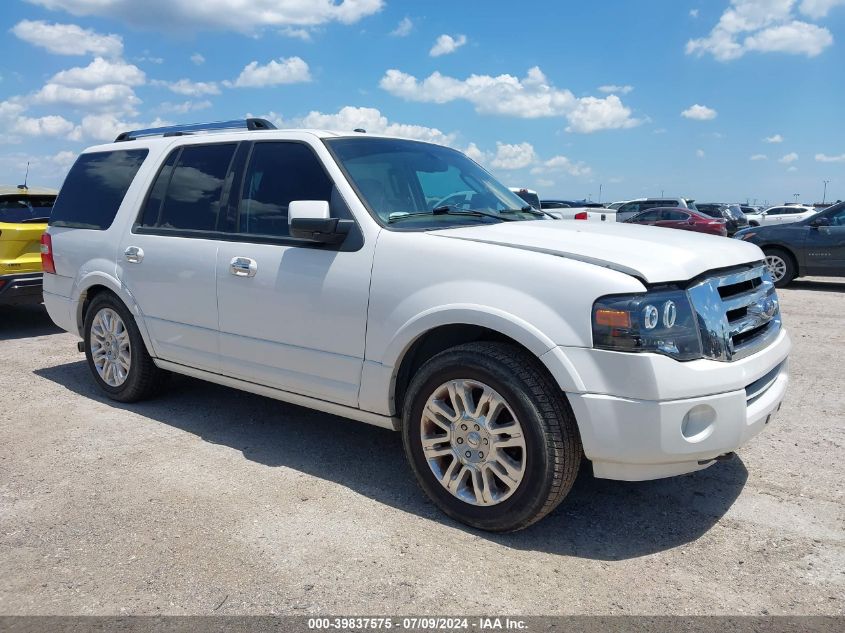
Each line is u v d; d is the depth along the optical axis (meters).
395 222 3.64
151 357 4.87
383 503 3.55
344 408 3.76
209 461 4.09
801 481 3.79
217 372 4.37
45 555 3.06
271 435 4.54
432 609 2.64
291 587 2.79
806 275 11.96
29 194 8.32
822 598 2.71
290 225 3.56
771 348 3.37
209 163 4.50
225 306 4.18
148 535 3.21
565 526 3.31
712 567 2.95
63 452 4.24
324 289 3.67
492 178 4.75
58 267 5.46
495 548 3.10
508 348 3.13
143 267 4.69
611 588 2.79
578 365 2.88
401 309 3.37
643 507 3.51
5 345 7.45
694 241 3.47
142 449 4.28
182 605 2.68
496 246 3.24
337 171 3.80
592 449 2.90
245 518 3.37
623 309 2.81
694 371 2.86
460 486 3.29
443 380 3.27
